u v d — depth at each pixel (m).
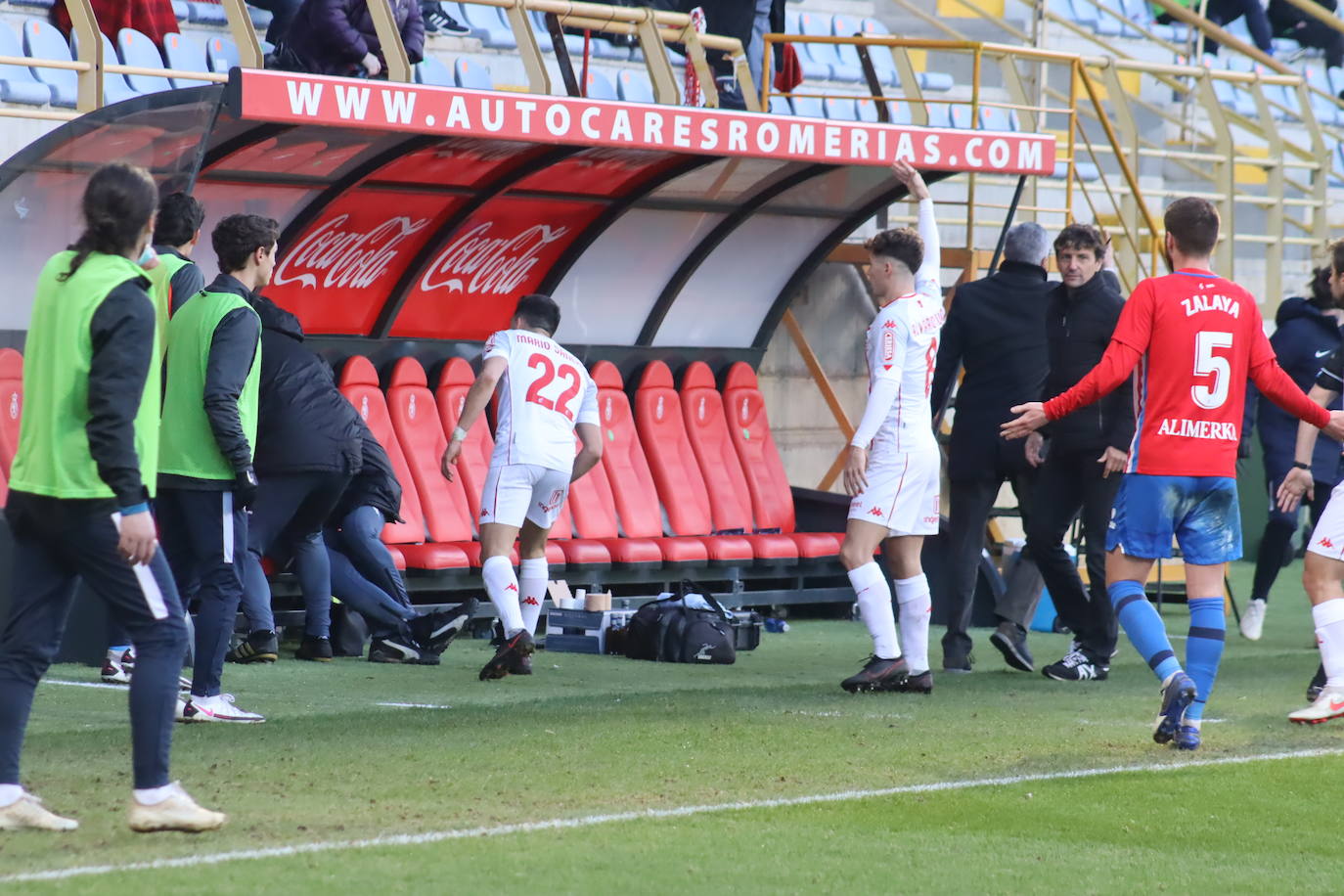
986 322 29.33
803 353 42.97
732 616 32.66
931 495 26.69
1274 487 34.97
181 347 21.59
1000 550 41.91
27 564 15.99
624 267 38.72
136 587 15.63
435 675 28.28
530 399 28.09
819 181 38.12
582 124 31.11
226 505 21.77
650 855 15.44
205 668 22.11
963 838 16.56
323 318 34.91
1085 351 28.47
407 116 29.08
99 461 15.09
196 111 27.42
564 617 32.34
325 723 22.25
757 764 19.97
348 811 16.97
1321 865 15.88
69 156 28.61
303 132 30.39
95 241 15.48
